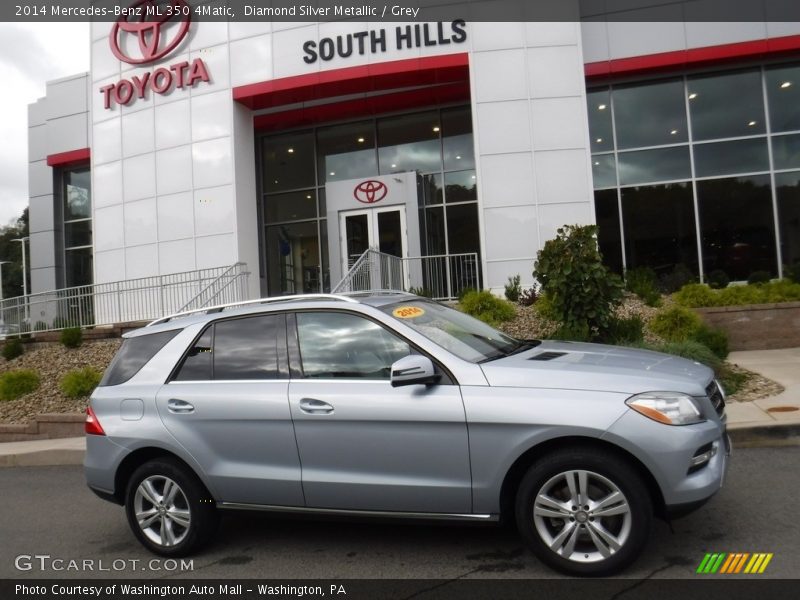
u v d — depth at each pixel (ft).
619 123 56.85
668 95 56.18
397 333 14.29
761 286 44.62
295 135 64.75
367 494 13.69
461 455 13.03
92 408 16.33
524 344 16.57
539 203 50.06
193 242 56.29
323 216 63.72
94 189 60.44
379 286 47.60
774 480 17.52
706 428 12.44
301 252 64.34
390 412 13.41
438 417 13.09
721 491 16.98
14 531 19.06
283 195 64.95
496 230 50.52
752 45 52.60
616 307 32.01
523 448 12.63
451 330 15.37
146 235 57.98
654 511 12.77
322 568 14.29
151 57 57.57
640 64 54.24
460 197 60.18
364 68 52.54
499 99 50.67
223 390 15.01
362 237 60.08
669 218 55.98
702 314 39.37
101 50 60.59
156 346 16.40
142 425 15.47
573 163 49.93
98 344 47.50
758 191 54.75
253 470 14.55
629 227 56.59
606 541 12.35
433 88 56.44
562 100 50.16
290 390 14.39
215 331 15.89
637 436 12.07
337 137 63.46
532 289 45.29
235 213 55.11
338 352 14.61
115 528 18.72
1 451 29.63
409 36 51.93
